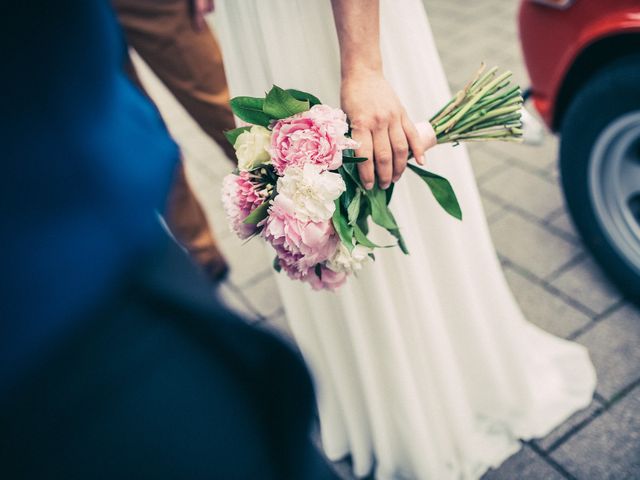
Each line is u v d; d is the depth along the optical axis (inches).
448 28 153.2
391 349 56.0
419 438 59.8
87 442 27.9
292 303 60.5
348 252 39.8
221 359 32.8
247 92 51.7
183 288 32.4
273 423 34.3
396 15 47.8
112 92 29.4
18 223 24.6
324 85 48.2
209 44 74.4
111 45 29.3
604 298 80.7
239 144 39.4
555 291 83.1
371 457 67.1
